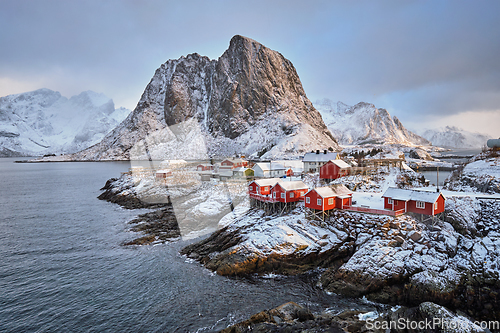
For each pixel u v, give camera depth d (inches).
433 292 908.6
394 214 1273.4
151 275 1082.1
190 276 1076.5
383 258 1047.6
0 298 944.3
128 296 943.7
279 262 1139.3
